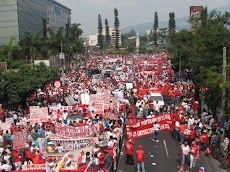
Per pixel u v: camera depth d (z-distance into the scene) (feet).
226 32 61.41
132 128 56.44
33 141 43.19
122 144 53.47
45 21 278.46
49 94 91.20
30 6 238.68
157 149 50.11
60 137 45.16
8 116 63.77
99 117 58.44
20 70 85.30
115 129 48.16
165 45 528.63
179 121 56.59
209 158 46.26
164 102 83.25
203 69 63.16
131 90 100.68
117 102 67.82
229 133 51.37
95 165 35.01
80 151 37.60
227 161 41.81
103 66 236.22
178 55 125.80
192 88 106.22
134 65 238.89
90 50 544.62
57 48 169.89
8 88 71.20
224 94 51.78
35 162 36.40
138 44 546.67
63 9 378.94
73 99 78.64
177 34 106.52
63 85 113.29
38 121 57.67
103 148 41.88
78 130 45.83
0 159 37.88
